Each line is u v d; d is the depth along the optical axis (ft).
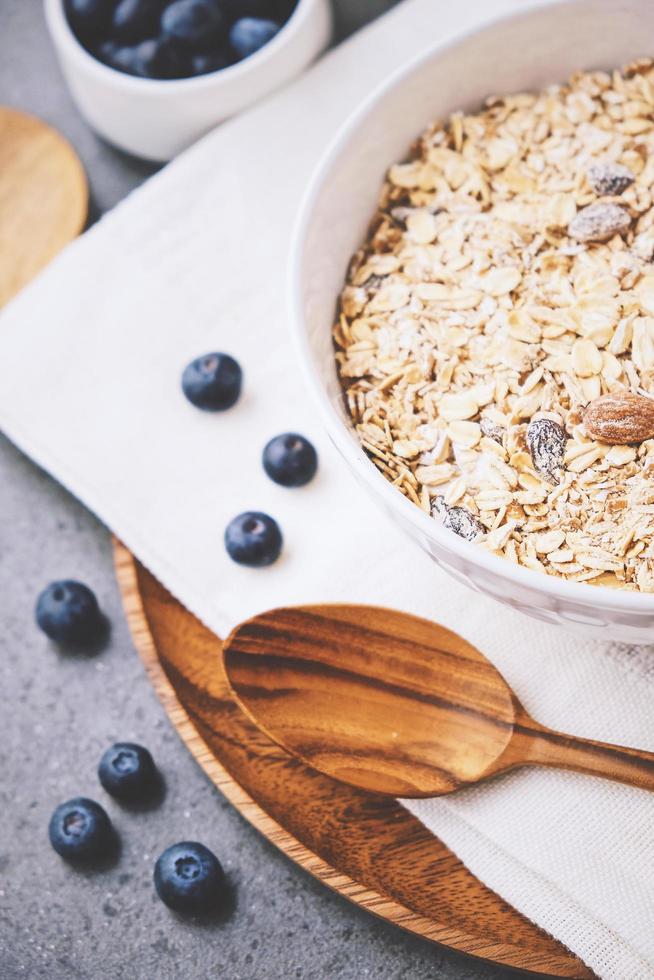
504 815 1.38
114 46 1.69
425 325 1.37
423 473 1.33
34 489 1.62
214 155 1.62
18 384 1.58
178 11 1.64
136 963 1.45
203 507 1.52
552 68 1.45
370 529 1.48
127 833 1.49
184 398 1.56
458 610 1.43
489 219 1.40
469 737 1.39
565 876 1.35
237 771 1.43
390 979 1.42
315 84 1.63
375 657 1.41
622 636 1.28
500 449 1.32
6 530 1.61
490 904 1.38
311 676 1.41
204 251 1.60
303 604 1.46
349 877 1.38
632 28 1.42
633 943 1.33
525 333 1.34
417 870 1.39
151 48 1.65
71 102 1.78
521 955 1.34
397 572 1.46
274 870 1.47
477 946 1.35
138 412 1.56
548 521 1.30
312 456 1.50
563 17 1.41
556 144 1.42
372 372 1.37
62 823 1.47
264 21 1.66
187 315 1.58
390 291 1.39
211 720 1.45
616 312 1.34
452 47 1.41
